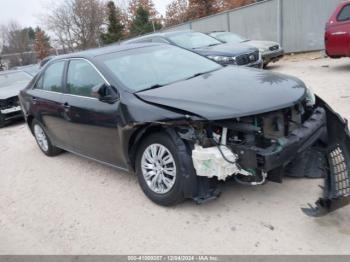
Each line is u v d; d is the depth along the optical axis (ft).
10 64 181.68
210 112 11.09
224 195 13.10
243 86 12.76
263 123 11.53
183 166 11.68
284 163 11.11
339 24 30.96
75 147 17.52
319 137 12.35
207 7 124.06
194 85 13.38
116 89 13.93
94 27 154.30
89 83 15.34
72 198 15.02
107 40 144.66
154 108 12.19
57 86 17.75
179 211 12.62
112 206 13.78
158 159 12.65
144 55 16.19
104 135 14.53
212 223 11.68
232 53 31.12
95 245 11.61
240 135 11.43
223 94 12.15
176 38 35.27
